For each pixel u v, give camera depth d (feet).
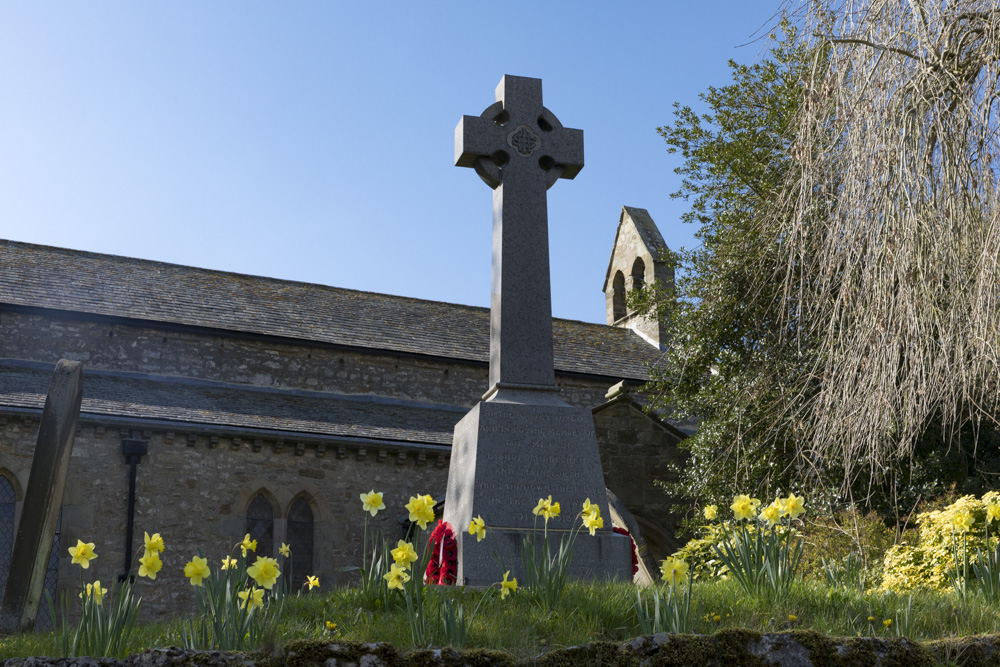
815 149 27.25
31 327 69.97
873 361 24.99
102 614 18.16
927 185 24.13
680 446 54.60
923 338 24.76
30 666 16.74
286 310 82.64
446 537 28.04
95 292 75.82
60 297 73.15
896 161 23.97
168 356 73.46
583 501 28.78
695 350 50.52
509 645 17.62
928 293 24.02
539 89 33.86
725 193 52.75
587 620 19.21
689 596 18.24
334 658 16.34
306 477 64.23
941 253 24.00
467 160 32.76
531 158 32.91
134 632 20.52
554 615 19.25
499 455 28.71
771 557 21.71
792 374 38.42
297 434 64.03
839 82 25.62
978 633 18.62
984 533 26.02
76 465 58.65
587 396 86.69
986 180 23.56
